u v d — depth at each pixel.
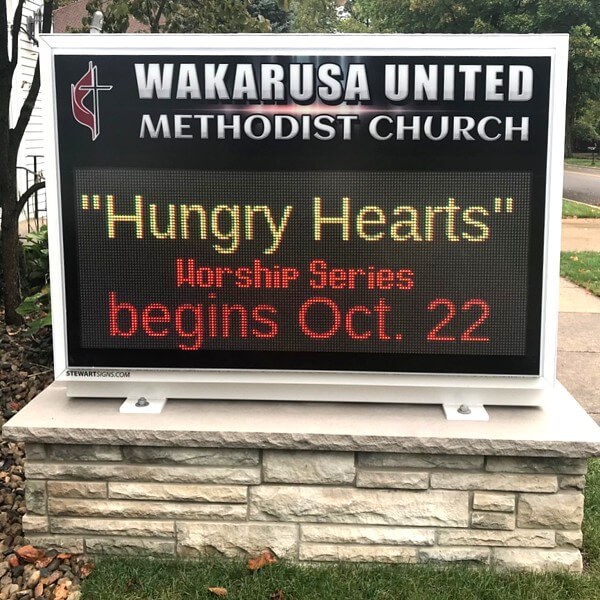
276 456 3.48
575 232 16.81
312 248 3.53
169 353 3.62
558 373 6.41
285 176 3.49
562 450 3.34
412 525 3.48
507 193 3.46
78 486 3.54
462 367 3.57
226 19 9.04
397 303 3.55
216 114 3.47
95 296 3.60
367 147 3.46
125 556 3.56
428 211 3.48
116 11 7.73
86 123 3.49
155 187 3.52
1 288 7.17
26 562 3.53
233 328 3.59
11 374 5.79
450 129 3.44
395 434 3.38
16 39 6.73
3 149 6.68
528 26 37.09
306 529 3.51
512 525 3.46
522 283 3.51
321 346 3.59
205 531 3.54
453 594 3.29
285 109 3.46
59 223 3.56
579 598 3.29
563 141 3.44
